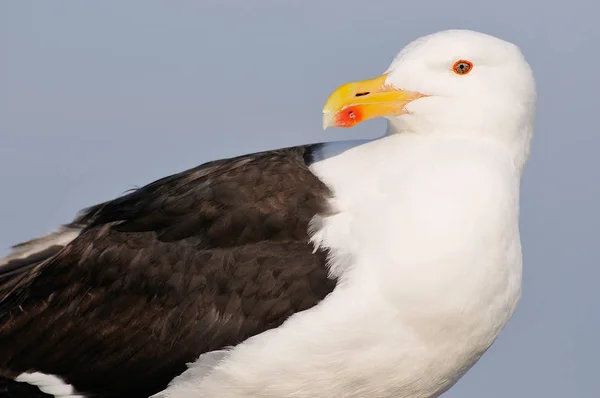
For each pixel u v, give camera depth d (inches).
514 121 446.0
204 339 424.5
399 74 446.6
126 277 438.0
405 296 407.2
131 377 436.8
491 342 439.5
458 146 435.5
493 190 420.5
